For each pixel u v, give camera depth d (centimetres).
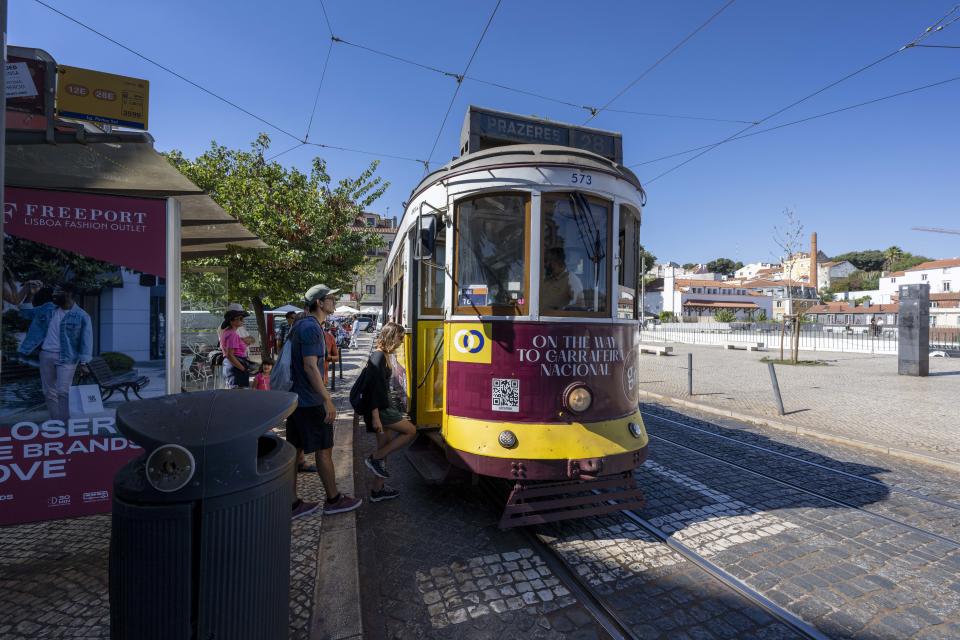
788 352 2292
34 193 332
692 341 3094
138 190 354
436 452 465
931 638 268
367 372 432
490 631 272
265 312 1068
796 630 274
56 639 239
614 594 308
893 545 376
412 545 371
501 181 392
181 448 172
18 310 329
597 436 382
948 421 793
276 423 193
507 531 395
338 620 262
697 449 649
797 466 574
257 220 805
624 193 421
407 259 551
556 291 391
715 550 364
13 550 330
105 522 377
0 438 326
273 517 193
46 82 332
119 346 352
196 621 175
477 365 391
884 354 2169
